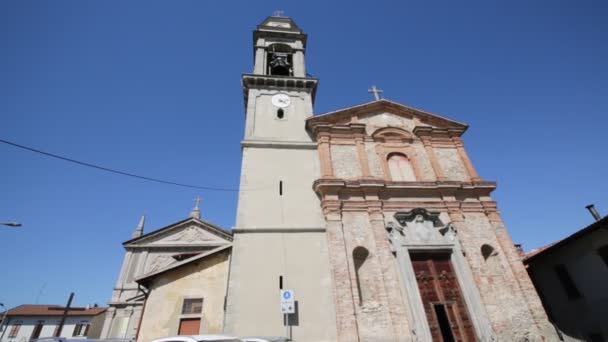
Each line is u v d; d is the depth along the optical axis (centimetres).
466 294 1384
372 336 1228
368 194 1599
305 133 1889
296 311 1260
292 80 2108
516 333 1302
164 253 2858
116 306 2505
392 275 1379
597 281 1580
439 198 1670
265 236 1432
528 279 1444
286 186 1619
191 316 1362
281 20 2700
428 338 1236
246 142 1753
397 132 1931
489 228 1593
